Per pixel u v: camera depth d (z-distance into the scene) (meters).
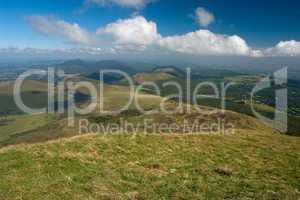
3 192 18.02
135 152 28.97
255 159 30.61
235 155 31.33
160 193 19.92
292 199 20.42
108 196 18.66
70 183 20.06
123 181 21.42
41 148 27.31
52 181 20.06
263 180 24.17
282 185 23.30
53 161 23.72
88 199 18.03
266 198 20.27
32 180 20.00
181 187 21.20
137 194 19.38
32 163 23.06
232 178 24.00
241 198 19.92
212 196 20.03
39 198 17.59
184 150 31.38
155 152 29.70
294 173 26.97
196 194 20.14
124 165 25.05
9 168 21.98
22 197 17.55
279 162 30.33
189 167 26.08
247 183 22.98
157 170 24.69
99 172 22.69
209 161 28.38
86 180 20.91
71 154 25.75
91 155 26.50
